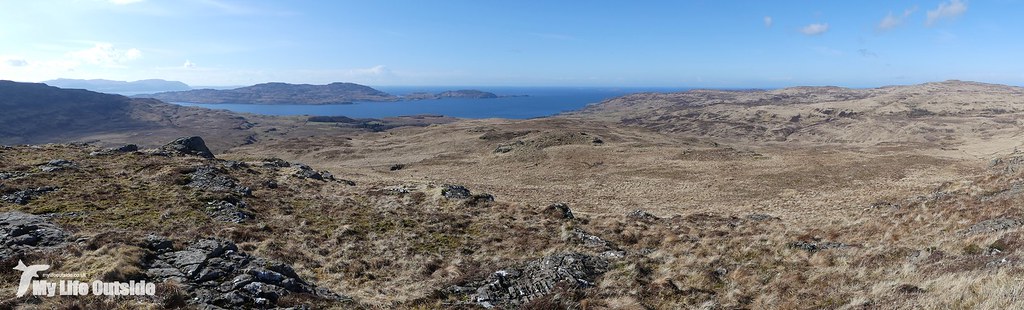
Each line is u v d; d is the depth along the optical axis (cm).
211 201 2459
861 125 19862
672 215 3628
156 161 3719
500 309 1251
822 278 1367
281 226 2200
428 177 7612
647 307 1227
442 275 1623
